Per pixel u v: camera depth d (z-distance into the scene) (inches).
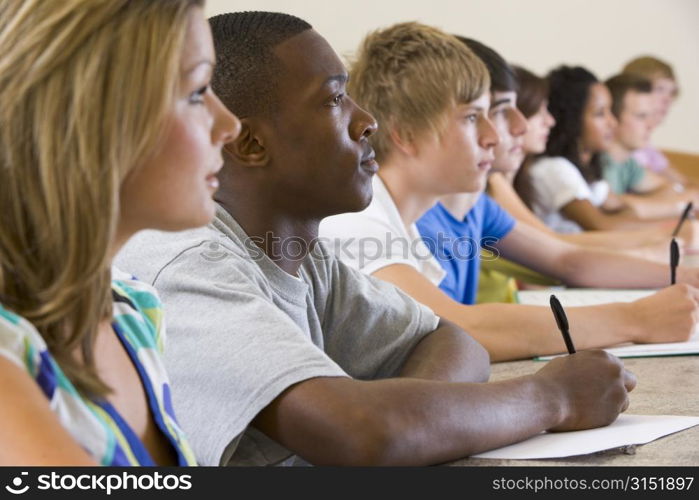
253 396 53.9
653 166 239.6
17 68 39.1
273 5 210.1
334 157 63.4
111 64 39.4
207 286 58.5
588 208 193.0
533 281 143.5
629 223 195.2
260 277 62.5
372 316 73.8
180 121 41.9
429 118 99.0
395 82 100.1
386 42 102.7
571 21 251.8
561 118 205.0
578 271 132.6
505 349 90.0
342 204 64.5
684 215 137.1
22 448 36.5
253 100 62.6
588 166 210.5
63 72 39.1
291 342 56.1
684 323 93.3
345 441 52.7
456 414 55.7
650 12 259.6
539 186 191.5
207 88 45.4
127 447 43.4
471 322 90.6
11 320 39.0
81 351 42.8
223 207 64.3
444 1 235.8
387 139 101.0
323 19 217.5
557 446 58.9
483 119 100.9
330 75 63.1
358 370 73.8
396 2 226.1
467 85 98.7
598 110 208.7
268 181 63.6
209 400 55.1
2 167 39.6
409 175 101.4
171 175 42.0
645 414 67.7
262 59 62.6
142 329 49.9
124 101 39.5
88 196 39.4
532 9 247.9
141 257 60.9
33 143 39.4
